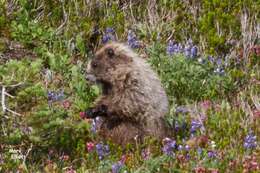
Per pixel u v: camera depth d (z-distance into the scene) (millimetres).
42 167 10984
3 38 14336
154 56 13508
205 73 13461
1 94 12203
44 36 14469
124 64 12234
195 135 11742
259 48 14727
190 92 13227
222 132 11922
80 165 11062
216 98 13375
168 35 15164
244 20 15281
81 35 14789
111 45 12547
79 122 11852
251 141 11430
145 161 10375
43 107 11602
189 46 14594
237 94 13539
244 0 15641
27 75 12844
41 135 11367
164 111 12055
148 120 11859
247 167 10422
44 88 12578
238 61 14617
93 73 12445
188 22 15391
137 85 11977
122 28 15109
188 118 12234
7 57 13969
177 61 13336
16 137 11305
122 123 12023
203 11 15562
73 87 13008
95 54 12523
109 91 12406
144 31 15023
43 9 15195
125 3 15625
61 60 13656
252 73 14180
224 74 13805
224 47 14898
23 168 10703
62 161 11047
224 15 15297
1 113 11688
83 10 15281
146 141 11359
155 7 15578
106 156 11117
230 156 10836
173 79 13164
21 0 14938
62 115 11625
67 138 11430
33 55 14125
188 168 10352
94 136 11672
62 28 14898
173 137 11875
